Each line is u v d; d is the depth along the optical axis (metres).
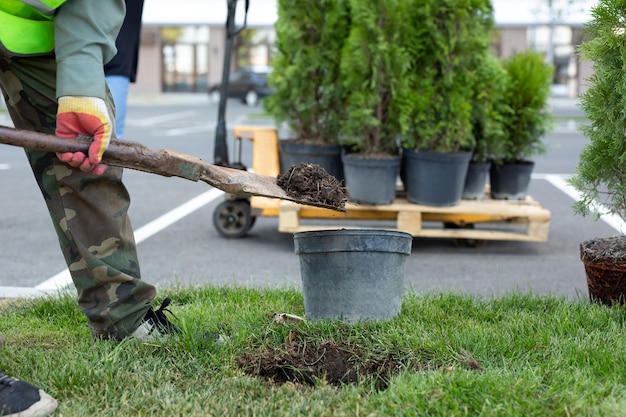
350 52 6.32
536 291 5.21
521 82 6.85
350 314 3.60
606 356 3.15
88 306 3.31
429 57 6.36
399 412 2.64
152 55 38.41
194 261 6.08
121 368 3.05
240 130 6.84
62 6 2.80
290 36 6.62
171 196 9.19
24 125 3.17
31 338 3.60
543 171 11.64
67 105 2.73
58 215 3.16
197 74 38.53
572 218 8.08
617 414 2.57
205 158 13.30
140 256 6.23
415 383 2.84
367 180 6.29
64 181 3.10
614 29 3.85
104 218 3.17
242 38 37.56
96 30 2.82
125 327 3.34
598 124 4.01
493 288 5.30
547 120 6.95
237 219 6.95
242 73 33.28
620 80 3.83
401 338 3.38
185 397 2.84
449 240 7.09
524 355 3.26
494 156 7.05
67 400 2.81
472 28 6.29
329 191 3.29
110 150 2.81
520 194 6.91
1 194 9.21
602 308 3.91
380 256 3.57
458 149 6.48
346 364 3.26
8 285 5.30
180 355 3.26
